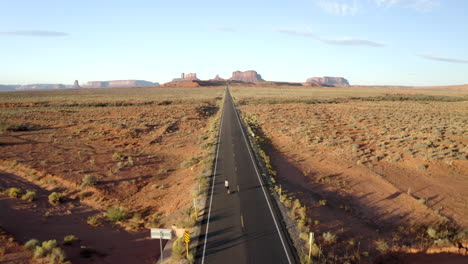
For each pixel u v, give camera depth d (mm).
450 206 21422
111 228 19234
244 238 16125
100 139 45531
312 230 17609
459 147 35094
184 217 19453
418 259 15570
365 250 15945
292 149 39031
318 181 26828
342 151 36500
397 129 47844
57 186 25656
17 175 27859
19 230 16609
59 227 18297
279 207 20219
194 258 14281
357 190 24766
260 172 28125
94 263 13961
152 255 15758
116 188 26250
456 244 16422
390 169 29844
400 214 20375
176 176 30094
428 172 28672
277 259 14133
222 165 30625
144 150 40531
